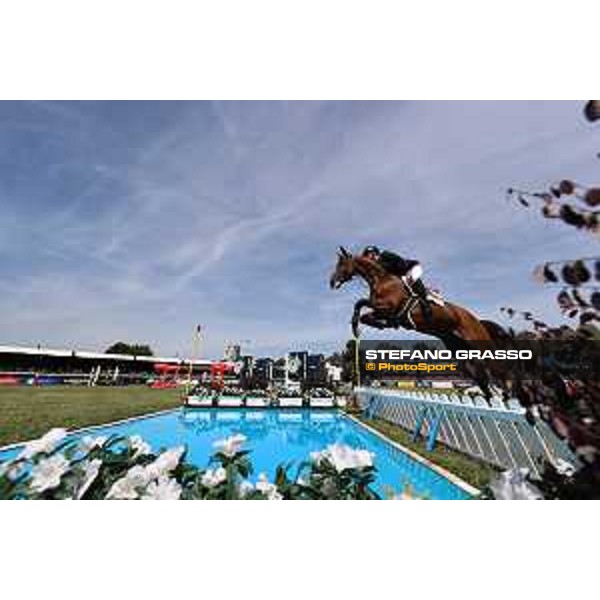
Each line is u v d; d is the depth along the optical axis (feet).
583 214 4.35
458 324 10.09
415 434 30.45
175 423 42.68
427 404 29.35
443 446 26.89
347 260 20.12
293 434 39.55
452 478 18.85
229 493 6.61
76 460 6.40
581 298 4.49
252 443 35.42
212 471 6.72
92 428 30.94
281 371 75.92
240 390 66.49
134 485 6.45
